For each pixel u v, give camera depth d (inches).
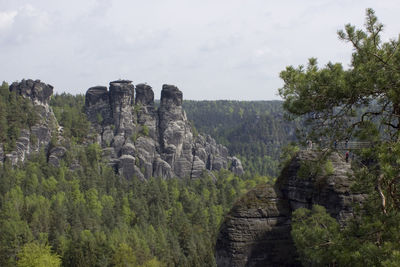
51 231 3472.0
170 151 7273.6
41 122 6653.5
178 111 7706.7
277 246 1251.2
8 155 5728.3
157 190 5280.5
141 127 7411.4
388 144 608.4
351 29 649.0
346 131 709.9
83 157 6161.4
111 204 4800.7
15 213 3666.3
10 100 6683.1
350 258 606.9
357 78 625.6
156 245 3663.9
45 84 7298.2
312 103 706.8
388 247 541.0
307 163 807.7
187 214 4869.6
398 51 629.9
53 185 5029.5
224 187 6230.3
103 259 2950.3
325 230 713.0
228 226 1273.4
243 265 1231.5
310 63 719.7
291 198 1296.8
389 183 644.1
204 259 3270.2
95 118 7440.9
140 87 7829.7
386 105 655.8
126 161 6530.5
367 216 669.9
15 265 2898.6
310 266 952.9
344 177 1169.4
